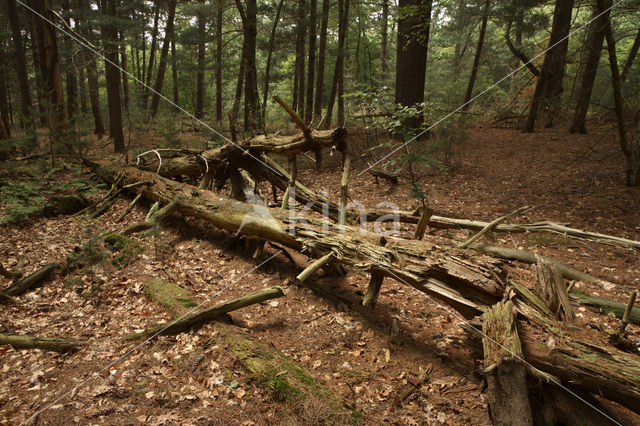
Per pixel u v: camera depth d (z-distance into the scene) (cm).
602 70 1133
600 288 443
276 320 389
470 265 314
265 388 284
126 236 577
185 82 2267
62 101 1120
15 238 596
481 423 262
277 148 533
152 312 398
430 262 329
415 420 265
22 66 1627
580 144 1048
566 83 1266
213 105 2319
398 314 406
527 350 255
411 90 1112
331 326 381
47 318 395
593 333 262
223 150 617
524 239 589
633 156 773
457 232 620
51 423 253
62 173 996
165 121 1160
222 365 310
